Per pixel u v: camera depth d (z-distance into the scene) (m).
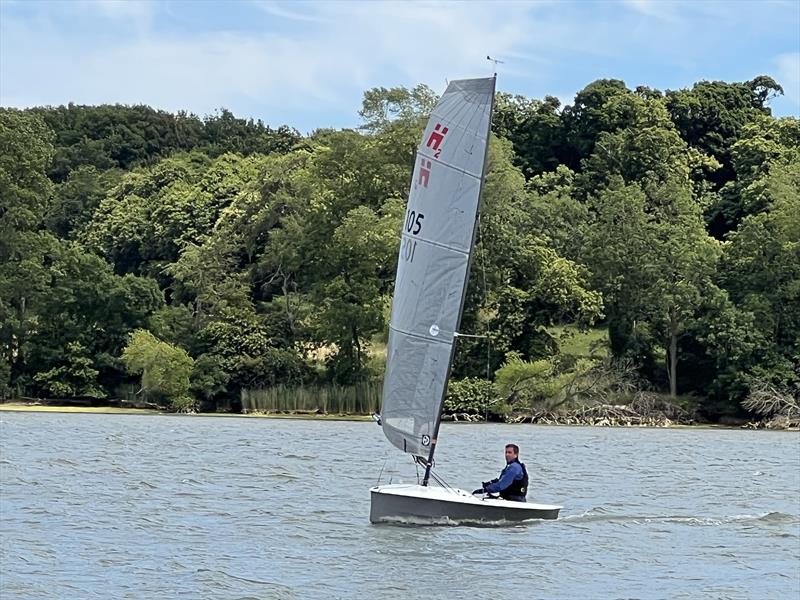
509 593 25.84
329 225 103.69
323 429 80.56
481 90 32.03
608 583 27.06
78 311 102.56
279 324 104.88
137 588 25.66
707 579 27.69
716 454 65.56
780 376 96.62
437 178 32.41
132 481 44.03
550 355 100.75
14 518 34.66
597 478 49.47
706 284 99.50
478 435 79.12
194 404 100.38
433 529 32.72
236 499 39.31
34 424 79.50
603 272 103.00
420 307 32.59
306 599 24.88
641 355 102.19
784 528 35.47
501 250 103.62
